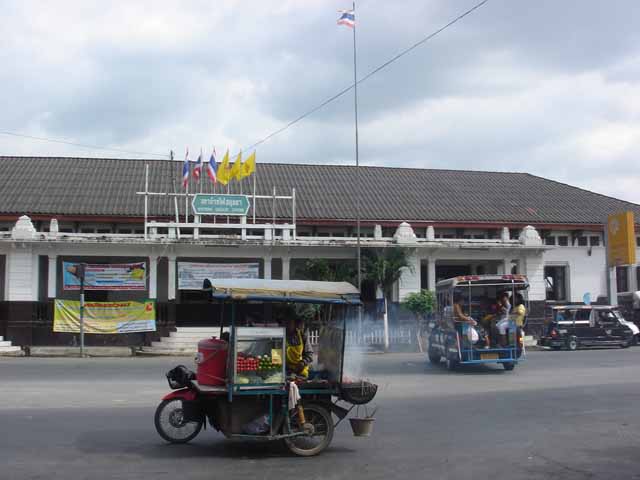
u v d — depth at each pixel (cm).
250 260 3184
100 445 978
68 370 2025
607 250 3550
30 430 1074
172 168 3656
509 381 1781
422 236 3469
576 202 3941
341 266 3061
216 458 910
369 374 1981
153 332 2909
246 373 921
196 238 2967
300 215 3300
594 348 3080
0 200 3097
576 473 827
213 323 3014
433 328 2292
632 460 894
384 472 833
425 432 1087
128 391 1557
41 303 2891
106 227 3192
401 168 4222
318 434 945
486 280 2073
